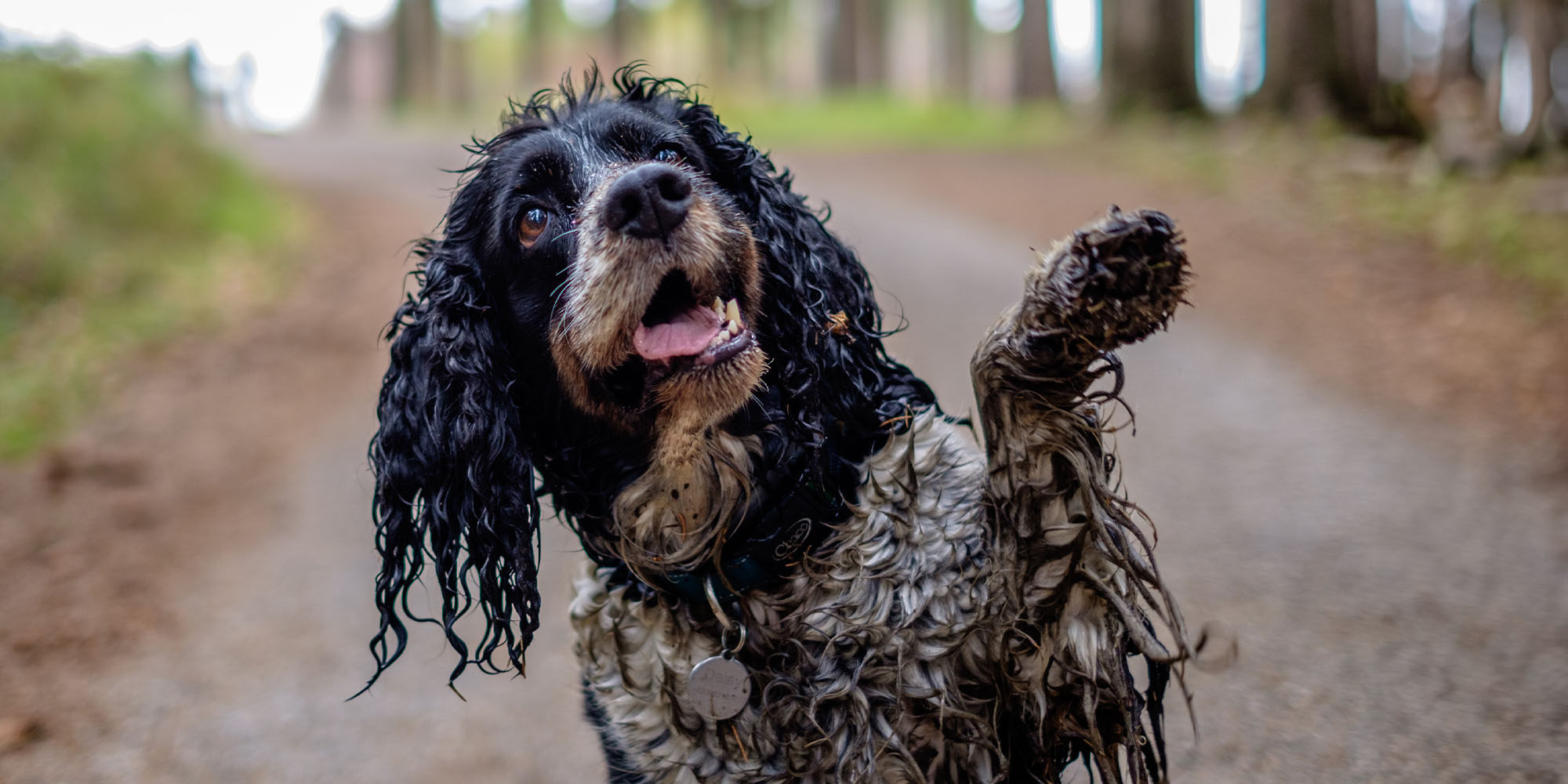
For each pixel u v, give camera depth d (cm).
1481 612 416
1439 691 362
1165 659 205
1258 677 380
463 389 253
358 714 405
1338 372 731
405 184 1728
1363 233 1030
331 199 1577
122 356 840
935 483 235
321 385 802
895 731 222
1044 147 1781
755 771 229
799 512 236
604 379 247
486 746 382
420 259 281
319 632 471
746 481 238
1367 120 1525
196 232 1161
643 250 236
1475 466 575
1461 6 2078
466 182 275
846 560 231
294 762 375
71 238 997
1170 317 198
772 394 245
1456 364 725
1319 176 1263
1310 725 348
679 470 241
